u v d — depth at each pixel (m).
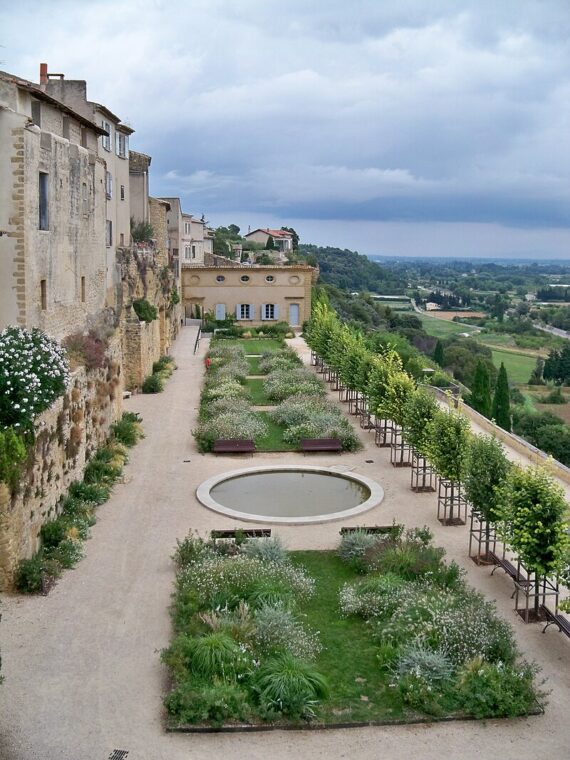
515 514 17.59
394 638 16.28
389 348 50.22
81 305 29.95
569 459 55.03
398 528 22.16
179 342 62.41
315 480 29.50
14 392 18.89
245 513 24.75
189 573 18.70
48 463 21.28
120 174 47.50
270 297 72.56
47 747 13.08
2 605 17.92
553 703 14.75
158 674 15.32
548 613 17.83
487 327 172.25
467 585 19.62
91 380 27.53
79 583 19.30
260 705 14.10
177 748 13.20
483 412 44.31
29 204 23.38
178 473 29.17
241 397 41.34
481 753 13.23
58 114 32.88
